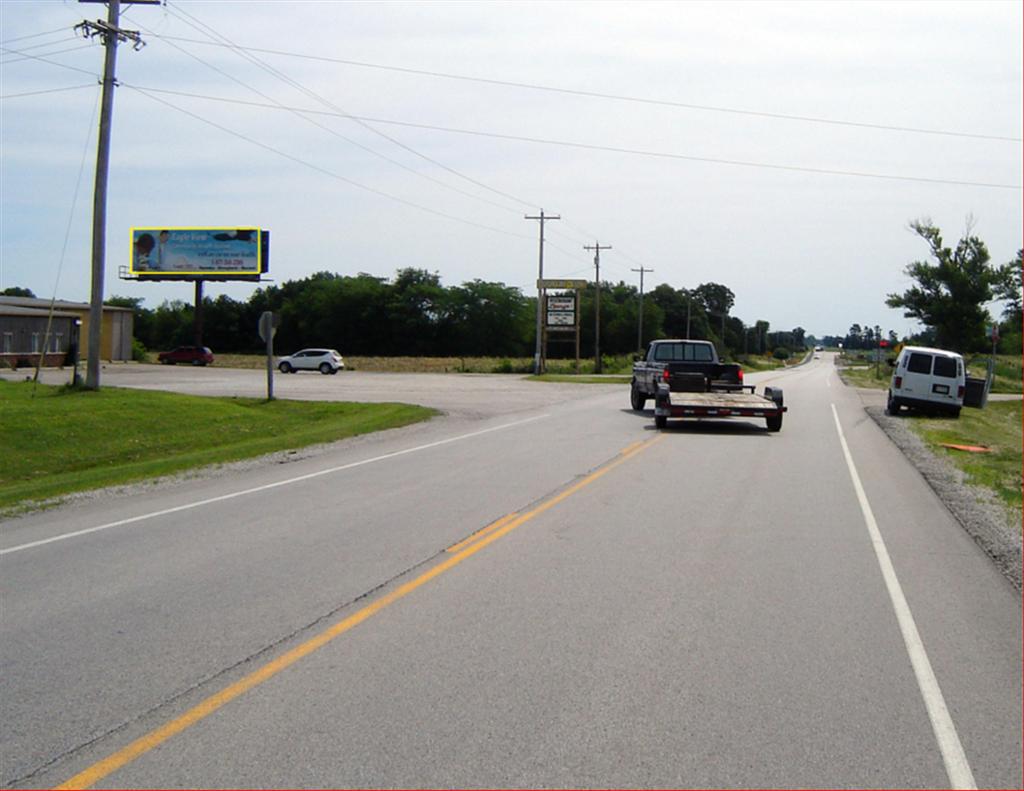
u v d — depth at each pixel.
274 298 146.62
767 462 17.62
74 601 7.65
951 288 74.50
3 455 20.36
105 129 28.98
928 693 5.72
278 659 6.19
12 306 65.62
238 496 13.37
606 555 9.42
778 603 7.73
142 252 79.00
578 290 74.94
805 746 4.91
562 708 5.37
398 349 136.88
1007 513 12.80
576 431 23.69
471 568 8.81
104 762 4.65
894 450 20.89
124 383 47.22
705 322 166.50
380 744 4.86
